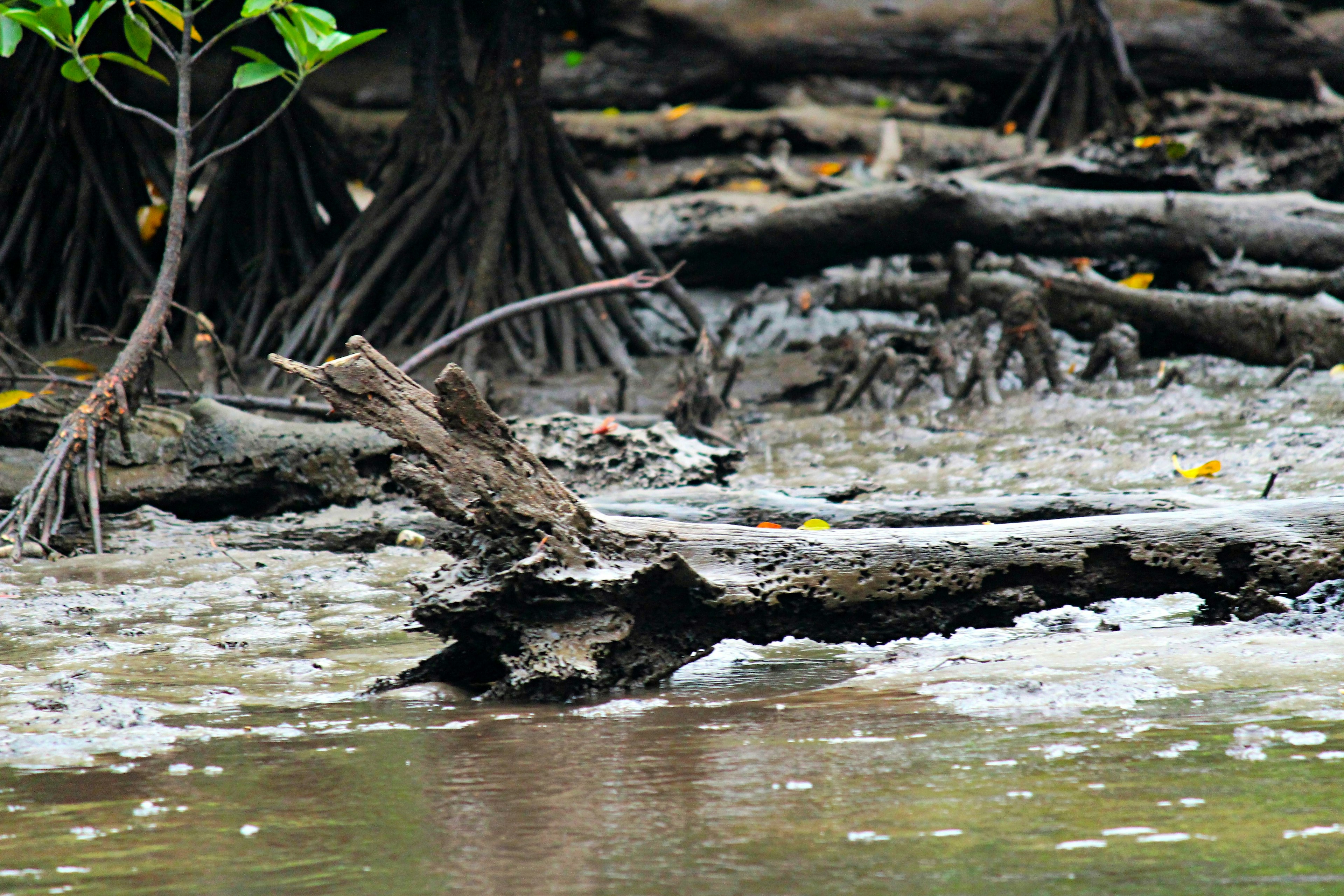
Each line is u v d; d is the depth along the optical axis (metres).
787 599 6.81
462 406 6.55
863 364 17.36
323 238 19.64
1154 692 5.63
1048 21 27.19
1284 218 18.94
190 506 11.43
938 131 25.89
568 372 18.31
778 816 4.01
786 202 22.12
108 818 4.16
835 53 27.61
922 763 4.60
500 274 18.88
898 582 6.97
